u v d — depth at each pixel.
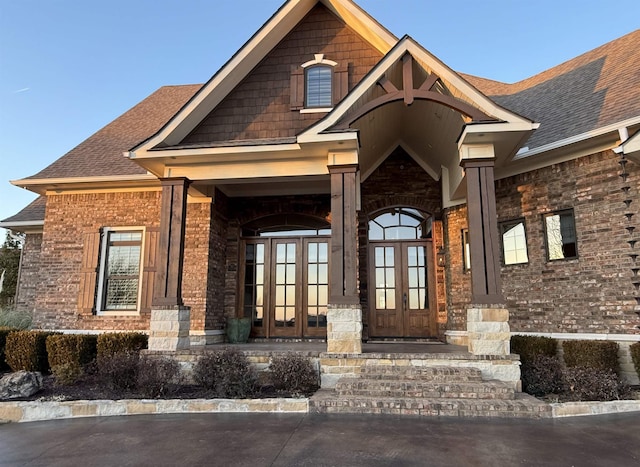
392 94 7.23
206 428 4.79
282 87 9.08
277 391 6.48
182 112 8.26
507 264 8.85
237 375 6.44
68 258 10.40
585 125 7.91
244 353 7.01
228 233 10.83
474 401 5.46
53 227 10.58
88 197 10.58
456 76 7.18
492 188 7.11
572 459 3.66
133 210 10.34
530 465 3.51
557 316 7.94
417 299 10.35
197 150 7.89
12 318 9.85
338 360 6.62
